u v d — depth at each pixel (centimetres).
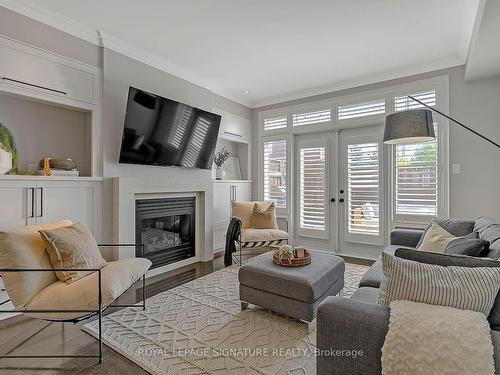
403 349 101
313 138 473
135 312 243
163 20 273
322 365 121
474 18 260
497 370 92
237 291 290
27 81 250
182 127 373
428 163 368
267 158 514
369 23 276
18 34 244
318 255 275
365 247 423
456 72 349
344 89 434
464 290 109
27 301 178
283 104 496
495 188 330
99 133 301
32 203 250
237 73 400
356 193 427
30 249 189
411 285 115
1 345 195
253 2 246
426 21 271
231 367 171
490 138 332
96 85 299
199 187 404
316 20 272
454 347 94
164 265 362
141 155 328
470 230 253
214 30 290
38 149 277
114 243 306
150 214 347
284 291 217
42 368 171
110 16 267
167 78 369
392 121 242
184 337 204
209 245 417
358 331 113
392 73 390
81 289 181
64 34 274
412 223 379
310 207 472
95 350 188
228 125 478
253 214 427
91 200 293
